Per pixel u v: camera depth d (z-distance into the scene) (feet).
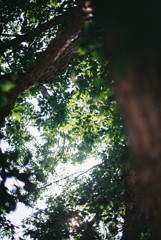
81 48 15.10
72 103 45.14
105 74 24.76
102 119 40.11
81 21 21.70
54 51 24.00
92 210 34.96
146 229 24.44
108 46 6.88
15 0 37.93
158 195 6.57
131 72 6.35
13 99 25.07
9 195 24.21
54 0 39.68
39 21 40.40
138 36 6.14
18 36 31.40
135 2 6.25
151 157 6.52
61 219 36.47
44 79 27.86
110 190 33.63
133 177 23.72
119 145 32.81
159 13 6.17
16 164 24.68
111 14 6.47
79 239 35.29
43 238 35.04
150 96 6.24
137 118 6.54
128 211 24.88
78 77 39.50
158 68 6.11
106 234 38.99
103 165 39.99
